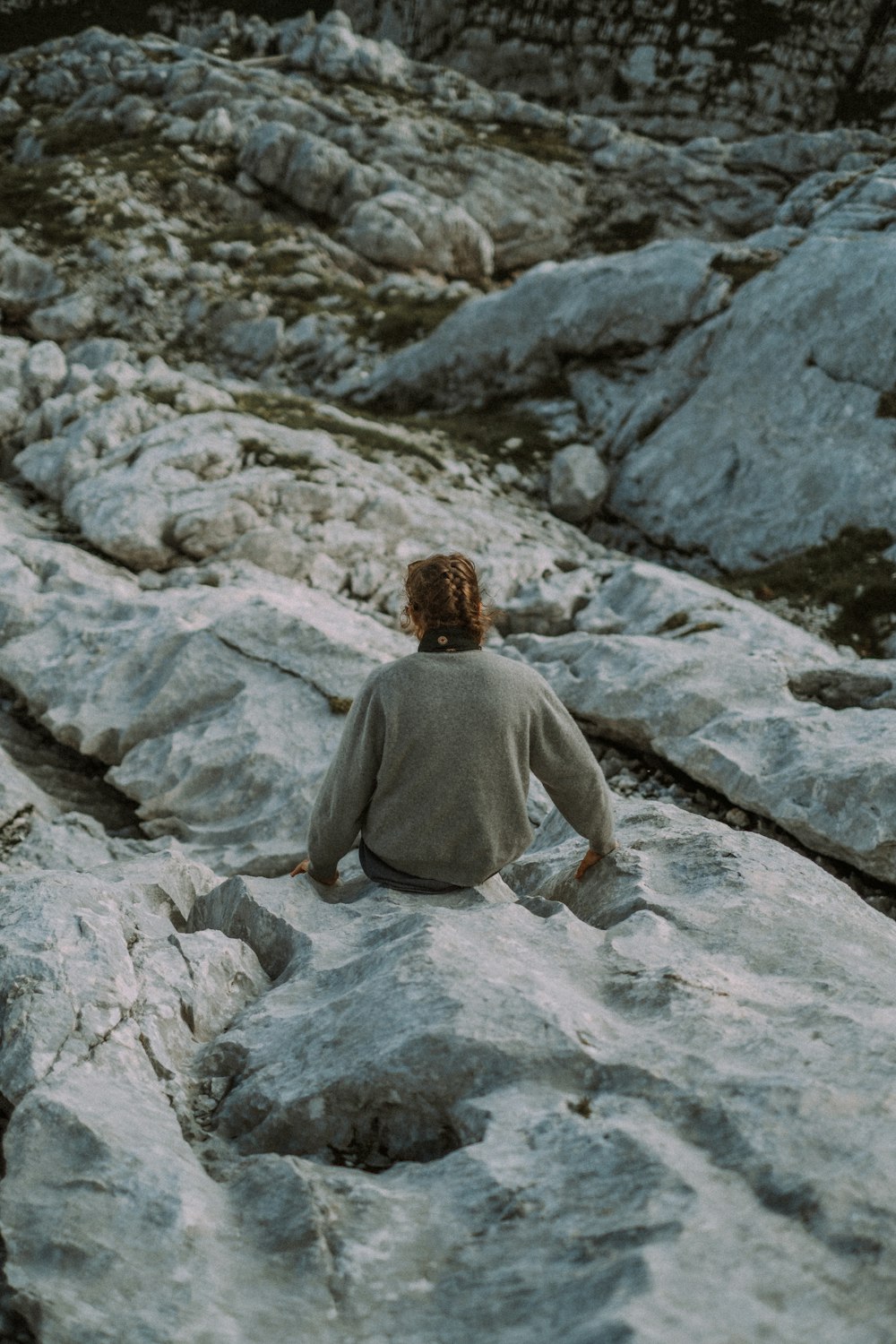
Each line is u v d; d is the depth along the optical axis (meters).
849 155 24.59
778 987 2.65
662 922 2.99
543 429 15.20
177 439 10.98
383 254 23.23
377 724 3.14
